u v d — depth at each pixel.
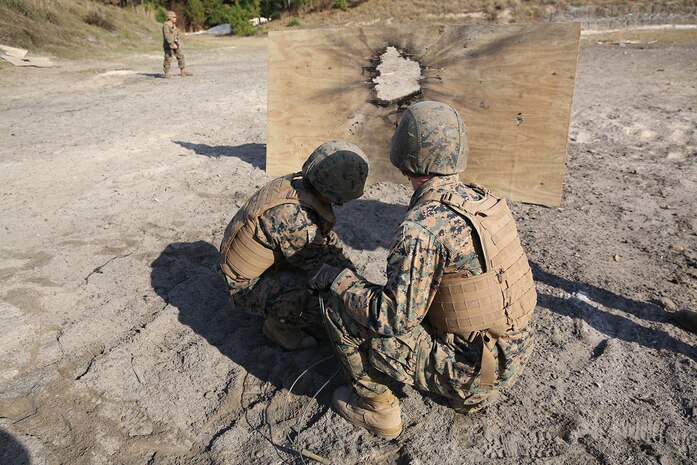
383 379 2.32
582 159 6.09
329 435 2.44
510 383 2.24
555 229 4.39
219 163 6.07
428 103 2.17
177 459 2.36
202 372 2.83
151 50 18.28
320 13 30.83
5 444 2.39
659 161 5.93
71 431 2.48
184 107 9.18
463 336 2.12
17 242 4.21
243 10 28.92
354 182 2.52
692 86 9.38
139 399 2.66
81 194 5.16
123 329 3.17
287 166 5.60
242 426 2.52
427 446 2.37
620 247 4.08
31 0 16.25
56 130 7.59
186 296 3.47
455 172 2.12
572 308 3.31
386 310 2.00
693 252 3.98
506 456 2.33
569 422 2.49
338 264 2.79
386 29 4.96
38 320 3.22
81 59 15.48
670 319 3.20
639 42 16.50
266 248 2.66
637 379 2.74
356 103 5.23
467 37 4.72
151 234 4.36
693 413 2.51
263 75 12.88
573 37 4.35
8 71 12.74
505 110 4.71
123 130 7.58
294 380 2.77
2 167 5.91
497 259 2.01
